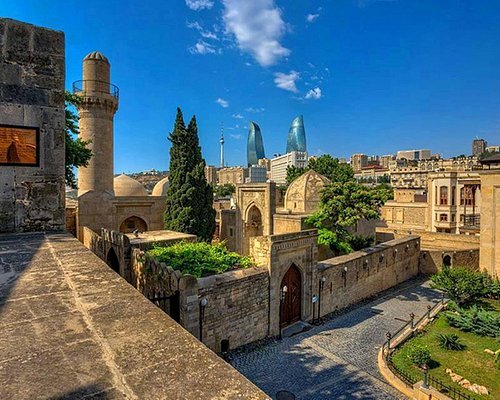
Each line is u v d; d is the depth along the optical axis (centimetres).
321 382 1280
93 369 213
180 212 2916
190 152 3030
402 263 2834
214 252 1664
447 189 4472
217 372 213
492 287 2175
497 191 2484
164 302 1173
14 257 524
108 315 297
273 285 1622
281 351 1514
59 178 827
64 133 837
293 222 2844
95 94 2761
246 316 1495
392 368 1354
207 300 1322
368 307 2161
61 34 827
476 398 1139
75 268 456
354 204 2491
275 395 1197
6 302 327
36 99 790
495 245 2488
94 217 2831
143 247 1733
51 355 229
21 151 775
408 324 1825
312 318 1878
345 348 1561
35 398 183
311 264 1864
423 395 1148
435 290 2573
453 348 1530
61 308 313
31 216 792
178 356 231
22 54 772
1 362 219
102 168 2858
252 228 3541
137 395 188
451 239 3519
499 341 1587
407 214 5150
